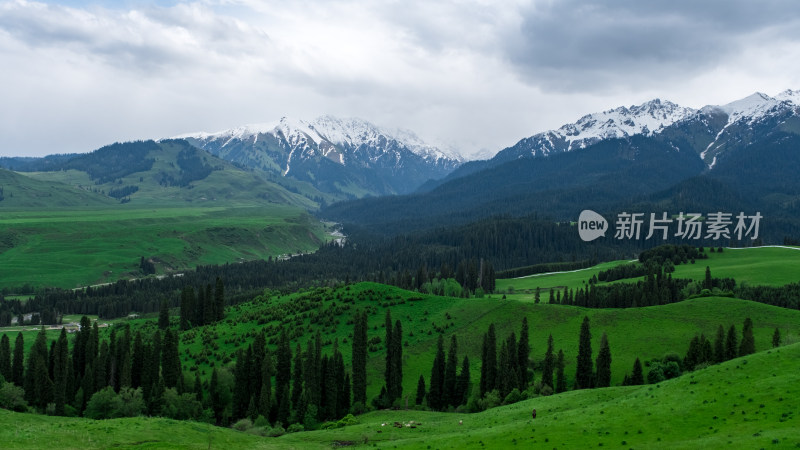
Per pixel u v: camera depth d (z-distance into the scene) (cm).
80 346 15138
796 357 7775
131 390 13150
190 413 12825
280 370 14188
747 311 16575
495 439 7538
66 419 9944
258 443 9100
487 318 18088
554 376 14212
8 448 7450
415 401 14000
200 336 18812
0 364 14125
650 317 16788
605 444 6650
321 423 12800
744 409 6744
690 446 6031
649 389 8431
